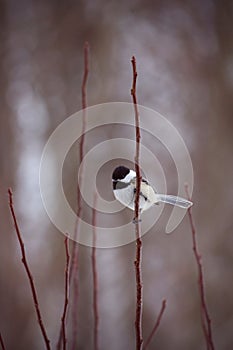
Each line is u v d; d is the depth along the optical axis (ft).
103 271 38.58
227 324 38.40
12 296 37.47
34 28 43.27
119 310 38.68
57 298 38.09
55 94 41.68
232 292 39.24
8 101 41.34
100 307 38.14
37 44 42.91
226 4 43.62
